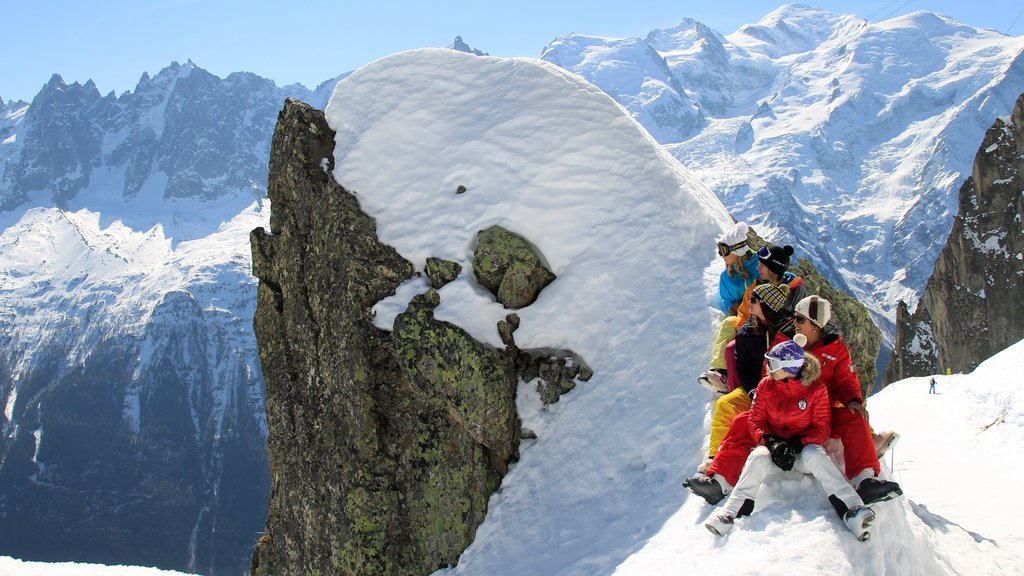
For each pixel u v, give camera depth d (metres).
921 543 7.36
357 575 10.36
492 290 11.08
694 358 9.74
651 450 9.21
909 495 13.24
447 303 10.77
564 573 8.10
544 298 10.84
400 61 13.22
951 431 20.70
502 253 11.07
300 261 12.12
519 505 9.75
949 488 13.50
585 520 9.07
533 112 12.27
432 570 10.08
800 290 8.05
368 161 12.23
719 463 7.22
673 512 7.95
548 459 9.93
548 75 12.61
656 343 10.14
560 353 10.55
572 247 11.22
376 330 10.93
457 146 12.15
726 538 6.58
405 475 10.42
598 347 10.50
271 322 12.36
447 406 10.33
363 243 11.53
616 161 11.83
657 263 10.92
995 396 21.14
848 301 11.42
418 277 11.27
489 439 10.14
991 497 12.49
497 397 10.18
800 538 6.23
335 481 10.84
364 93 12.98
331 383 11.22
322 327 11.51
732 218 12.59
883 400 29.38
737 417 7.28
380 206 11.87
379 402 10.72
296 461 11.52
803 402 6.64
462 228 11.45
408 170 12.11
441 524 10.12
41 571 20.22
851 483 6.82
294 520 11.43
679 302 10.38
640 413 9.63
